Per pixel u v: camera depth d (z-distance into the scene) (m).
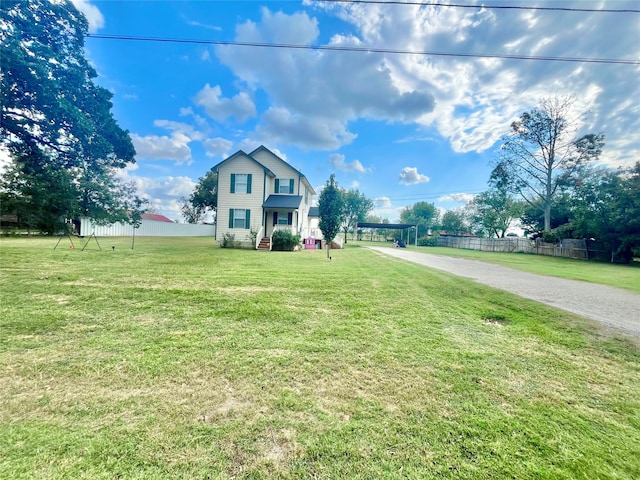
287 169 19.75
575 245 21.47
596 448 1.73
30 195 9.55
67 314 3.92
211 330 3.55
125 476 1.44
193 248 15.52
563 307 4.89
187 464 1.53
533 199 28.42
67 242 16.28
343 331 3.65
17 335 3.21
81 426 1.79
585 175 23.62
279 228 18.02
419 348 3.19
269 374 2.53
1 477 1.42
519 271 10.13
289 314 4.24
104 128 11.83
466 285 6.48
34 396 2.10
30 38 9.27
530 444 1.75
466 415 2.02
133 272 7.05
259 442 1.70
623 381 2.57
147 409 1.98
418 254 17.69
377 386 2.38
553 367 2.81
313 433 1.79
